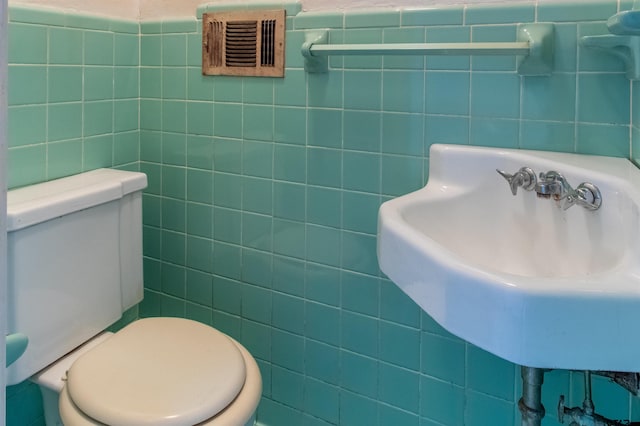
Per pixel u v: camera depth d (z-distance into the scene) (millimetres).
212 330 1238
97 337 1313
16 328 1101
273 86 1384
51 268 1165
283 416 1508
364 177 1303
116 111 1517
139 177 1401
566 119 1091
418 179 1241
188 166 1546
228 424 974
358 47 1150
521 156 1054
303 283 1423
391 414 1351
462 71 1172
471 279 650
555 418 1149
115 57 1493
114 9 1479
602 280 618
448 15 1166
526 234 1049
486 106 1159
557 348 599
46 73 1309
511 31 1110
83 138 1424
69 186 1275
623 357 596
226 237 1521
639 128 957
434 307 720
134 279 1418
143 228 1651
